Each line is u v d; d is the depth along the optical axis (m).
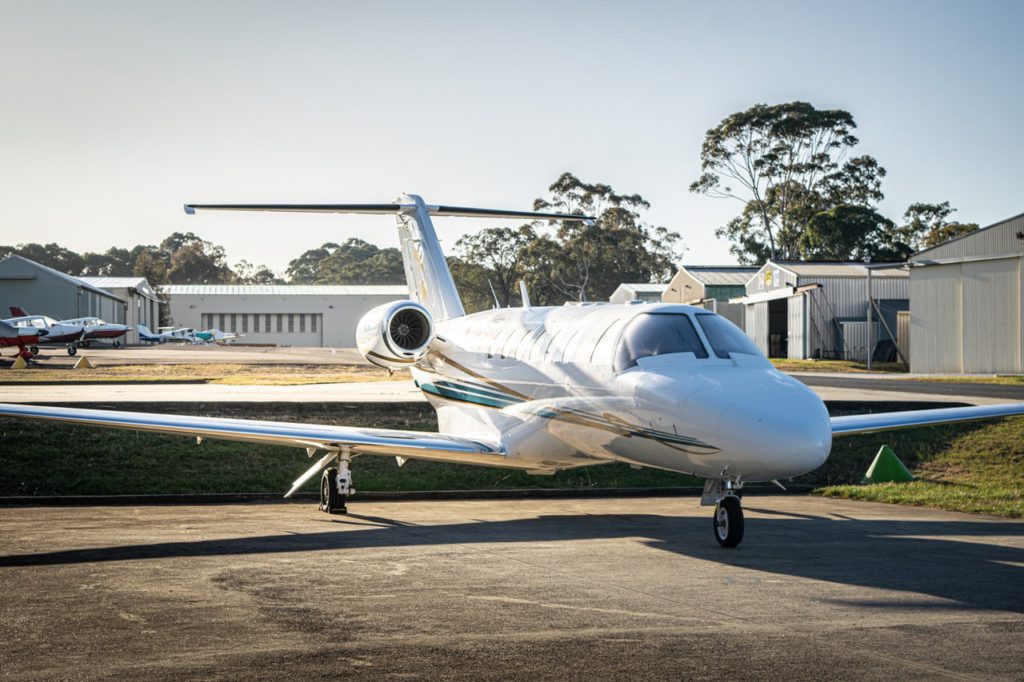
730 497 9.72
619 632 6.14
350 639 5.93
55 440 17.14
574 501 14.77
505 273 98.50
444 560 8.78
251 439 11.54
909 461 18.64
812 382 32.47
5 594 7.20
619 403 10.18
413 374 16.19
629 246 93.12
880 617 6.58
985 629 6.26
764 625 6.34
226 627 6.21
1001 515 12.84
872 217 79.38
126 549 9.38
